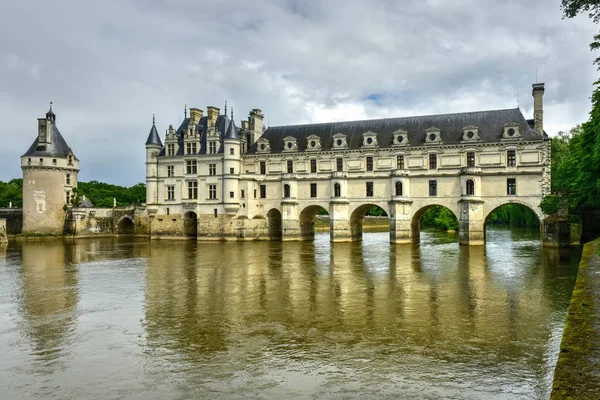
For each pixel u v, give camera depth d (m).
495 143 67.75
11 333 24.48
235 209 81.94
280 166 82.56
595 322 15.89
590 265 27.61
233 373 18.56
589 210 61.66
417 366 18.94
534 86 69.12
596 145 43.00
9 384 17.78
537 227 112.25
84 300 32.31
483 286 36.12
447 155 71.00
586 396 10.42
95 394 16.78
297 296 33.06
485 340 22.27
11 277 42.44
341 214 76.38
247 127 93.94
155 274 43.59
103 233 98.88
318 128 84.19
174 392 16.84
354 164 77.12
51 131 95.06
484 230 69.44
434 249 64.44
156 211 87.94
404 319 26.41
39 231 92.25
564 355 13.00
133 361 20.11
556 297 31.67
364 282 38.53
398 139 74.69
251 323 25.89
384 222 143.12
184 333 24.12
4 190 128.38
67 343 22.73
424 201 72.19
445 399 15.77
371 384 17.20
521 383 16.97
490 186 67.88
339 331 24.17
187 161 85.81
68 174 97.06
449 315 27.20
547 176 64.81
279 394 16.52
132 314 28.23
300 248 68.00
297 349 21.36
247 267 47.78
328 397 16.19
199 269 46.66
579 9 25.30
